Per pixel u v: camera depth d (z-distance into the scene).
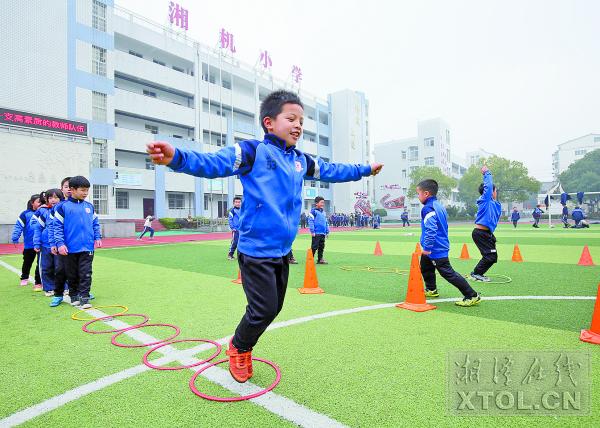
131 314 4.12
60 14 22.95
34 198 6.30
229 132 35.25
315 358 2.76
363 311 4.10
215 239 18.12
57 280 4.68
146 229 18.08
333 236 19.25
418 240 15.77
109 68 25.20
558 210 29.94
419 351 2.87
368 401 2.12
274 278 2.24
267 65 39.19
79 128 17.28
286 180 2.25
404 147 59.81
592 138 76.56
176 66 31.95
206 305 4.53
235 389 2.29
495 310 4.07
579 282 5.65
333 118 48.69
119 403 2.14
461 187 50.03
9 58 21.06
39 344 3.18
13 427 1.90
